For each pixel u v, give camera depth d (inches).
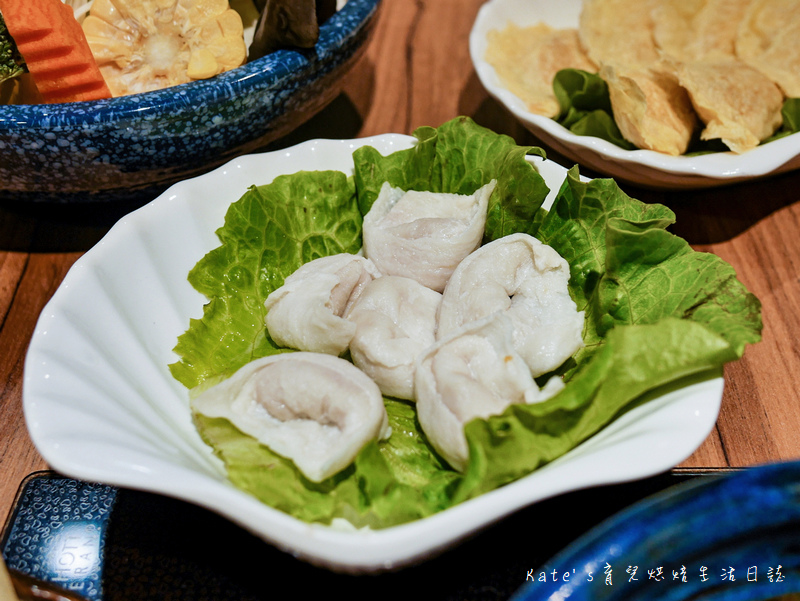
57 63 13.8
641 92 14.6
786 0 16.0
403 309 13.0
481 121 16.9
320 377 12.0
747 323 11.4
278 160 14.0
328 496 11.4
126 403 11.7
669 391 11.4
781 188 15.8
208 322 13.0
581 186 13.0
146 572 11.5
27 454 12.6
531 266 13.1
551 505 11.9
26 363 11.4
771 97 15.1
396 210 13.7
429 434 11.9
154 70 14.9
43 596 10.8
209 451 12.0
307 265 13.4
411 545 10.3
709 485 10.1
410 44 18.5
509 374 11.9
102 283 12.3
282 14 13.6
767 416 13.0
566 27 17.6
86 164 13.5
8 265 14.6
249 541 11.7
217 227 13.5
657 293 12.4
